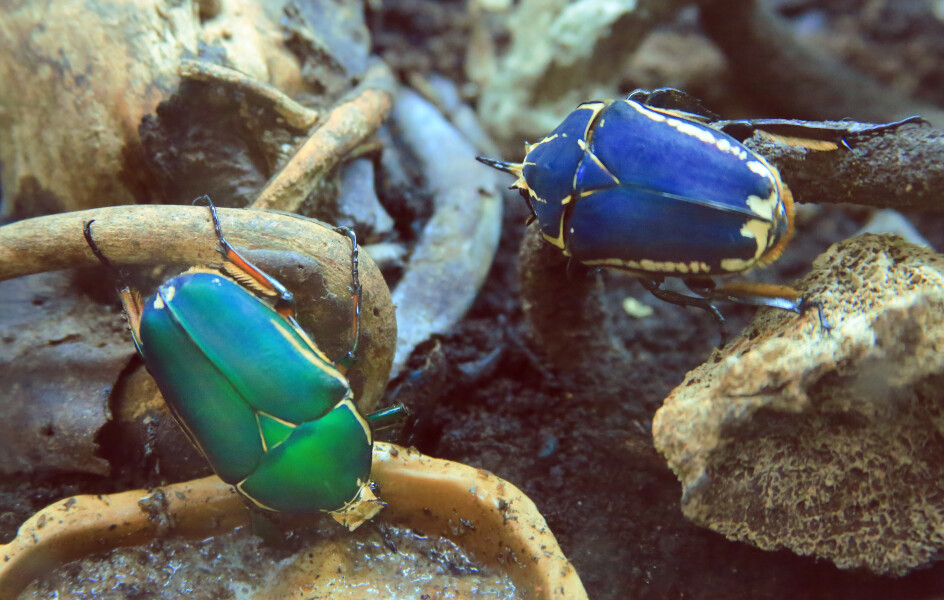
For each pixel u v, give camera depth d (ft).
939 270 0.89
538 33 1.55
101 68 1.06
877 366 0.88
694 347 1.29
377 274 0.97
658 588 0.98
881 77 1.95
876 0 2.16
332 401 0.89
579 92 1.57
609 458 1.09
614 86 1.63
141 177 1.08
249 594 0.92
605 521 1.03
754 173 0.87
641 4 1.52
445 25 1.84
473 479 0.94
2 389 1.01
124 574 0.92
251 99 1.06
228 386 0.87
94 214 0.93
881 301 0.89
